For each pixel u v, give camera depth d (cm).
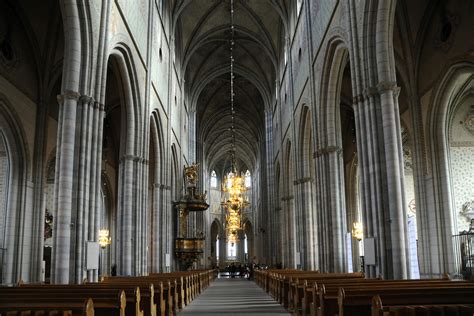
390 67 1317
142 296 887
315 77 2108
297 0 2645
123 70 1791
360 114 1364
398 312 516
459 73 1736
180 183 3475
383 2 1316
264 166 4962
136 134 1959
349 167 2947
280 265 3406
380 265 1245
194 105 4259
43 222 2002
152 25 2208
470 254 1747
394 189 1248
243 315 1241
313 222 2597
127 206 1903
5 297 653
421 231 1936
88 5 1305
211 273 3572
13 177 1898
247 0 3347
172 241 3164
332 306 764
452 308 507
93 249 1281
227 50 4034
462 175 1900
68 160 1247
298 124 2631
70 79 1275
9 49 1800
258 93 4875
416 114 1958
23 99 1902
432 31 1848
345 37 1551
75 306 558
